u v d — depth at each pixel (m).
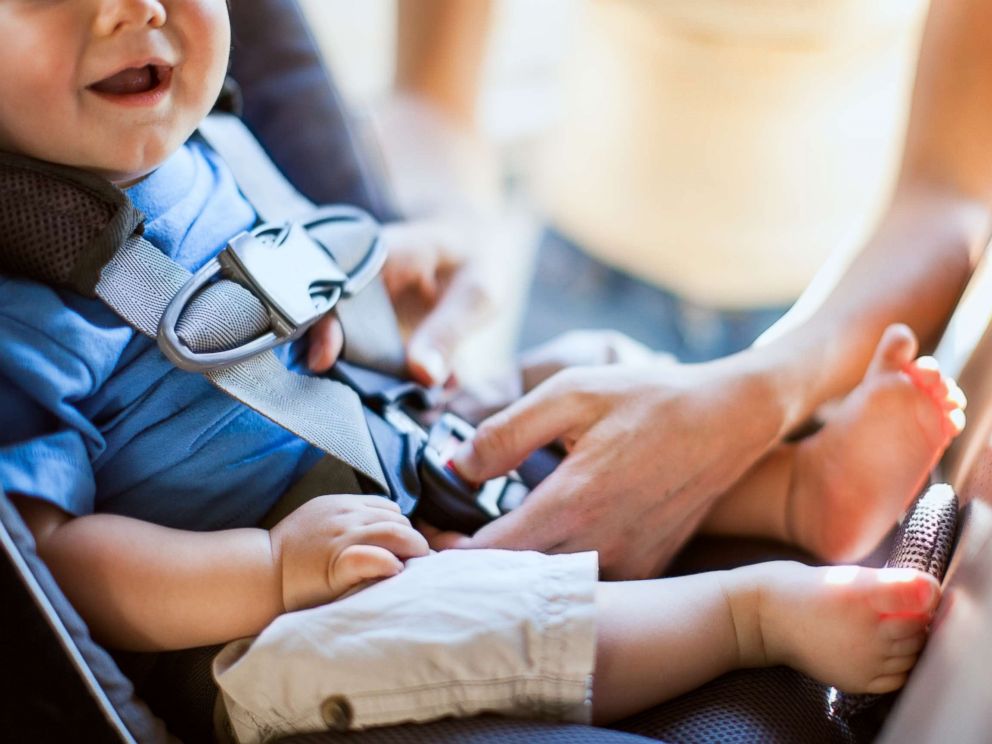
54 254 0.67
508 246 1.74
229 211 0.79
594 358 0.93
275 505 0.74
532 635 0.63
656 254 1.61
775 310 1.76
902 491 0.79
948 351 0.92
